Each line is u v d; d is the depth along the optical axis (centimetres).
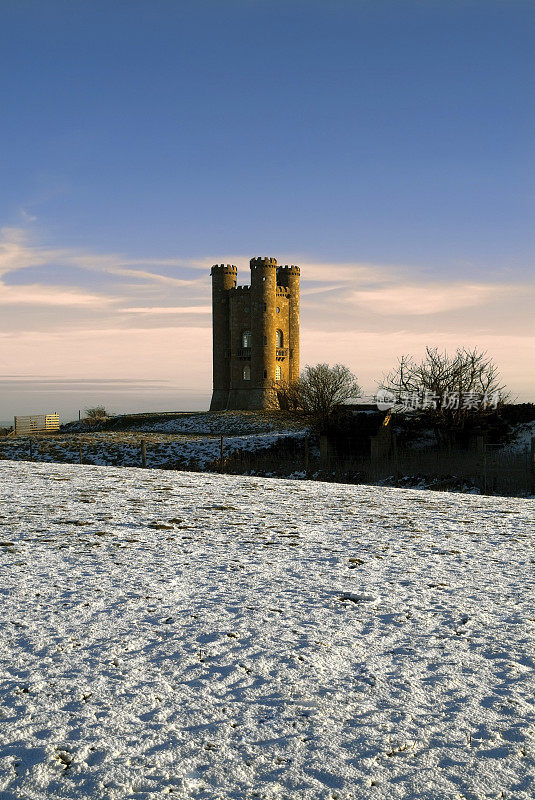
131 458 3728
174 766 341
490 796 319
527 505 1388
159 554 843
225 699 424
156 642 525
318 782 329
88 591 665
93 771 334
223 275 8662
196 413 7038
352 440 3694
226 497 1379
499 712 413
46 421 5903
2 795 311
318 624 578
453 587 712
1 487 1423
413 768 344
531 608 638
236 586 700
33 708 404
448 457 2644
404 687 448
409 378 3900
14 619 574
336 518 1152
